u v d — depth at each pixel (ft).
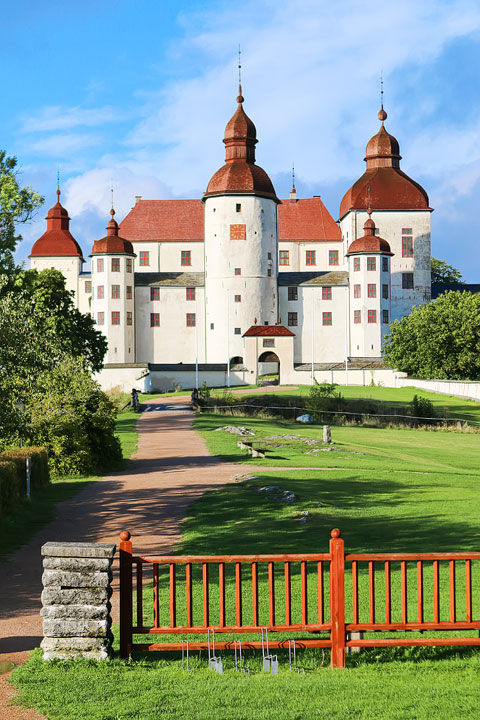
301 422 184.55
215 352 323.78
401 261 347.97
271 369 300.61
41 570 50.14
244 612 42.34
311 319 331.36
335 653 34.12
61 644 33.63
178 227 374.43
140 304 329.31
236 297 321.73
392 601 44.55
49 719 27.53
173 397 246.06
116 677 31.68
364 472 99.19
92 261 325.83
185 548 55.47
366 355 323.98
